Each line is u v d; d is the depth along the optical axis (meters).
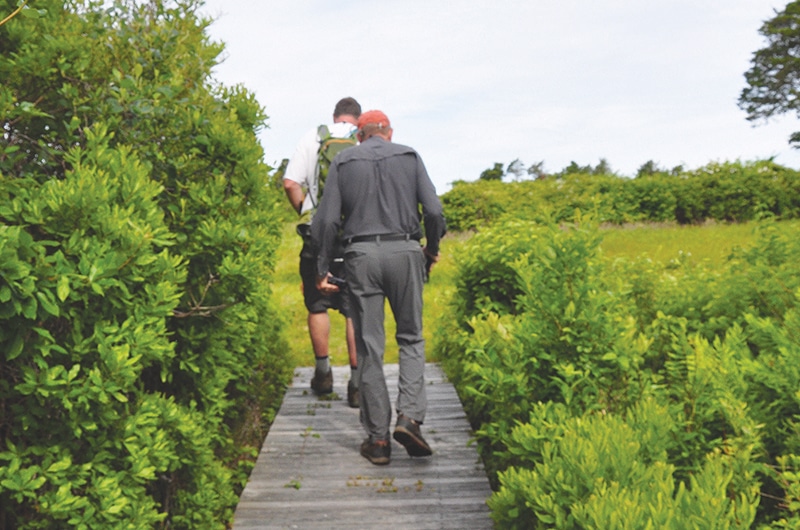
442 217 4.63
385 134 4.80
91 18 4.05
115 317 2.77
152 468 2.86
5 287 2.17
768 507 2.97
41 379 2.45
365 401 4.73
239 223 4.06
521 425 3.19
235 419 5.60
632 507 2.14
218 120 4.38
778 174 22.78
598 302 3.57
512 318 4.34
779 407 3.21
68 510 2.50
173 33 4.59
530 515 2.87
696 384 3.19
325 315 6.16
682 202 22.88
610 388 3.49
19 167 3.35
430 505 4.11
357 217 4.59
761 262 4.51
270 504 4.17
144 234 2.70
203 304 4.10
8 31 3.21
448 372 6.79
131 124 3.84
